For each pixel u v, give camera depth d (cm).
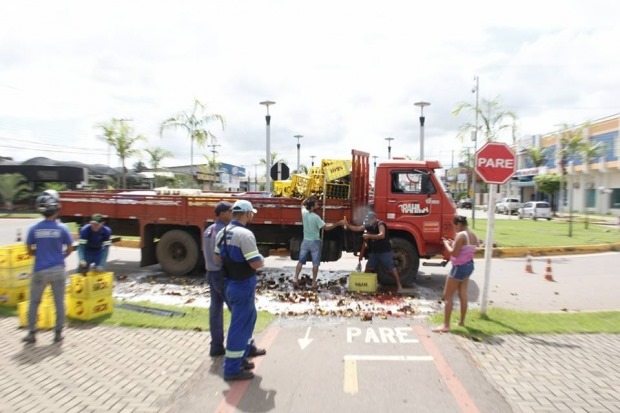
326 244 1058
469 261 675
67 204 1198
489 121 2112
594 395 467
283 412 432
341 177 1063
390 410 436
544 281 1138
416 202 1031
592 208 4369
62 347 598
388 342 636
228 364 502
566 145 2711
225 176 7000
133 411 430
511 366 546
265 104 2230
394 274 987
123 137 2747
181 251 1138
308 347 616
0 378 499
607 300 937
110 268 1263
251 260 501
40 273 602
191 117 2073
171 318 731
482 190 6744
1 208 3650
